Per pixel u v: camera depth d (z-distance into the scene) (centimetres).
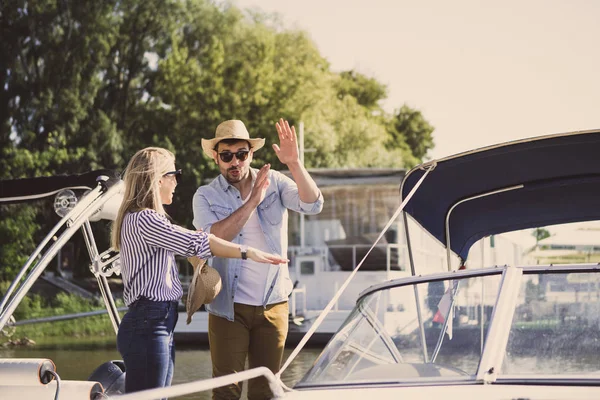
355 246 1942
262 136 3938
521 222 662
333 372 381
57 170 3628
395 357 381
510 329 365
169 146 3825
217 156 543
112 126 3766
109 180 636
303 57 4381
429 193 614
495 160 573
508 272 391
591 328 358
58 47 3769
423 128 5334
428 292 399
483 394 325
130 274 440
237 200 542
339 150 4397
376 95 5275
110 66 3928
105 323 2650
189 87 3888
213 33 4106
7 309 553
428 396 329
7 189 666
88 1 3797
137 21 3984
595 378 338
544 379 341
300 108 4200
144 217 438
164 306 441
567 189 615
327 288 1933
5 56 3716
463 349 371
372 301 409
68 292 3266
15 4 3728
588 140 541
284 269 544
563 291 373
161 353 438
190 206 3722
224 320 523
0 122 3703
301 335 1822
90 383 473
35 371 441
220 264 526
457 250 687
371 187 2017
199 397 1085
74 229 595
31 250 3250
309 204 530
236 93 3984
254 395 530
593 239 2098
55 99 3741
